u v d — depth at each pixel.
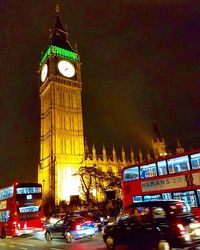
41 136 103.94
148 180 22.95
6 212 29.38
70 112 100.81
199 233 12.51
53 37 109.19
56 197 86.81
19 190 28.78
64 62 105.88
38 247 20.02
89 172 75.25
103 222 29.52
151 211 13.18
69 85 103.88
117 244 14.66
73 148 96.44
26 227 27.89
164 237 12.20
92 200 70.69
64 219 22.80
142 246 13.25
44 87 106.44
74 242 21.67
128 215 14.24
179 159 21.31
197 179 19.83
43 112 106.19
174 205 12.83
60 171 91.00
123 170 25.38
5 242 25.59
